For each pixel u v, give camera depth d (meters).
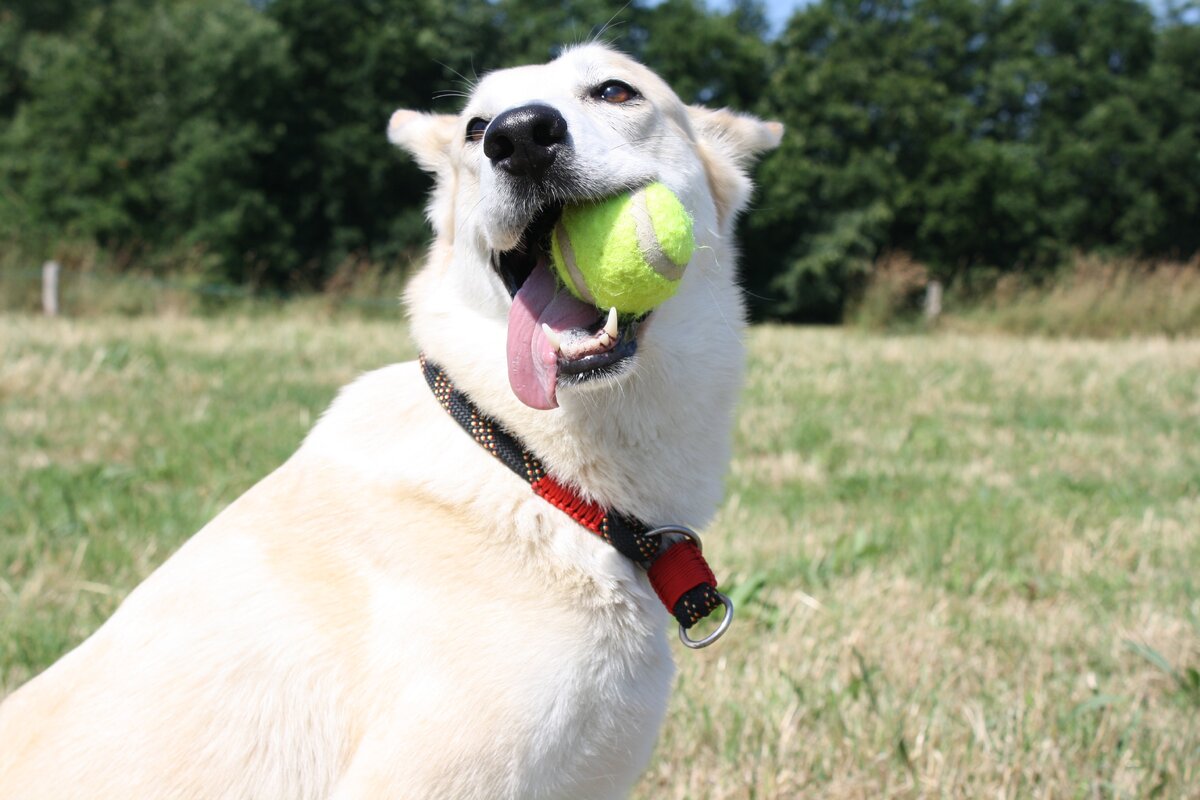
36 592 1.15
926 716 0.99
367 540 0.76
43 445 1.79
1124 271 5.12
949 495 1.69
